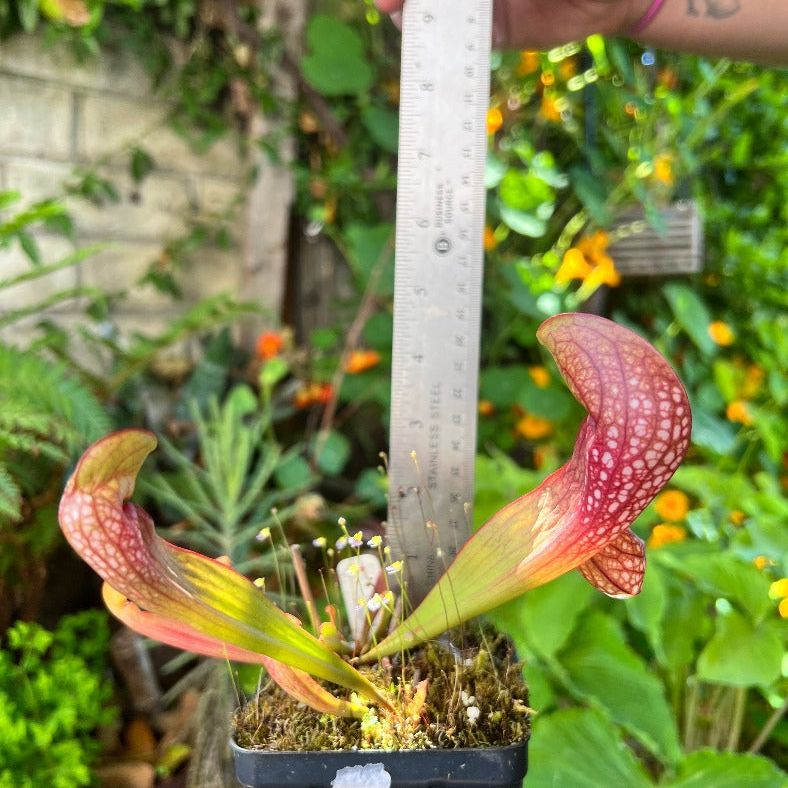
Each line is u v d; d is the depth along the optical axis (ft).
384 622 0.91
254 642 0.74
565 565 0.78
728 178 3.04
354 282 2.78
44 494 1.77
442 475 1.00
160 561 0.70
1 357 1.70
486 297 2.63
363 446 2.74
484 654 0.88
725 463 2.59
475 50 1.00
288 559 1.85
